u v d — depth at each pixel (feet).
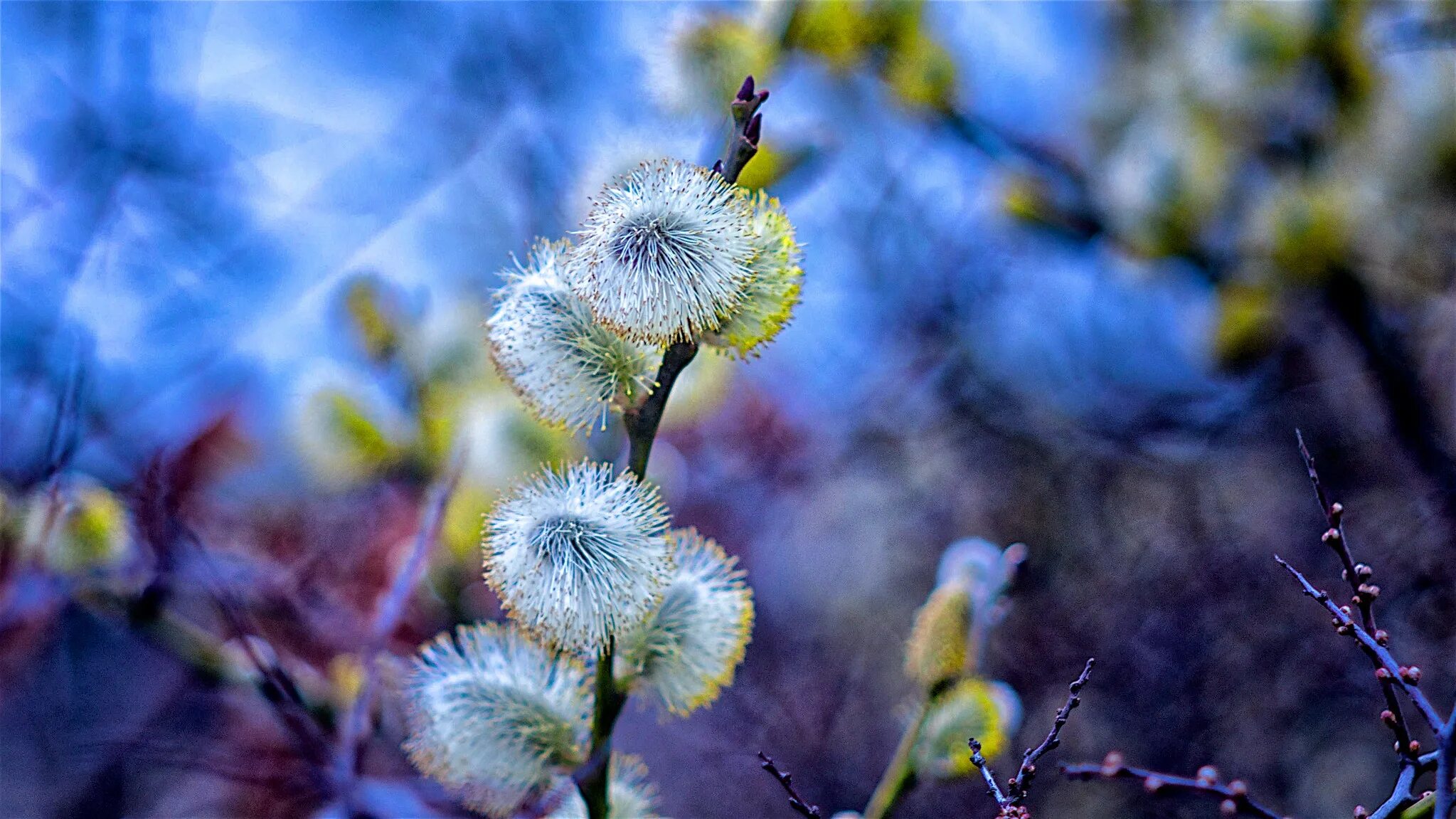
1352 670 2.63
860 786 2.85
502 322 1.52
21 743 2.47
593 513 1.49
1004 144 2.58
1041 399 3.41
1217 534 2.94
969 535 3.31
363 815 1.65
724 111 1.90
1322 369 2.87
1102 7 2.81
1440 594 2.52
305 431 1.87
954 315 3.44
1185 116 2.52
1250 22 2.43
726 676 1.52
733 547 3.24
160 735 1.88
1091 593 2.99
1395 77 2.40
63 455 1.78
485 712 1.53
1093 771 1.48
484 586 1.84
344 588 1.86
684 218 1.48
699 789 2.83
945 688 1.61
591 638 1.48
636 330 1.48
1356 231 2.41
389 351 1.88
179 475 1.88
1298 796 2.64
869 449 3.44
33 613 1.78
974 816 2.65
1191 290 2.72
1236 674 2.76
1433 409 2.62
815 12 2.06
